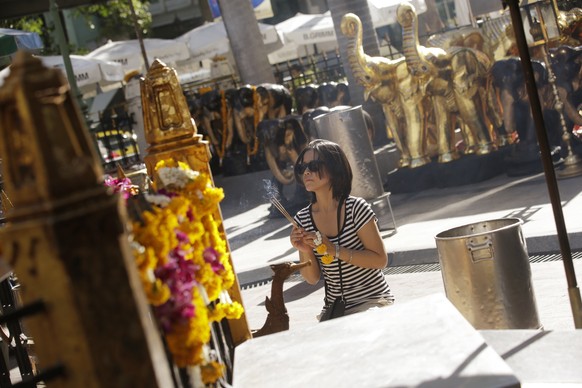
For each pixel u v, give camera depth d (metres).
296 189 17.41
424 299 4.00
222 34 34.06
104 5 44.34
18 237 2.11
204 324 3.02
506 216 11.92
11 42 13.20
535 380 3.69
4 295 7.20
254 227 17.02
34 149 2.09
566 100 14.30
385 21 27.70
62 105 2.17
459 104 15.74
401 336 3.53
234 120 22.59
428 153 16.45
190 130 4.56
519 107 14.79
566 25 15.48
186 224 3.24
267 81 25.05
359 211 6.35
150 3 54.16
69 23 51.53
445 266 5.89
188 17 54.31
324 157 6.33
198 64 37.88
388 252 11.23
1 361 5.87
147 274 2.80
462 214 12.98
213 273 3.52
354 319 3.97
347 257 6.24
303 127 17.08
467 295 5.80
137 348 2.18
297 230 6.31
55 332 2.14
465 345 3.24
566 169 13.62
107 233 2.15
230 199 21.94
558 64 14.23
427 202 14.91
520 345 4.09
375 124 20.44
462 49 15.74
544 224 10.71
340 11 19.88
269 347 3.84
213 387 3.42
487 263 5.73
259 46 24.98
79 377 2.15
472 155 15.89
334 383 3.18
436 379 2.98
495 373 2.92
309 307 9.99
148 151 4.59
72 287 2.09
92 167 2.17
